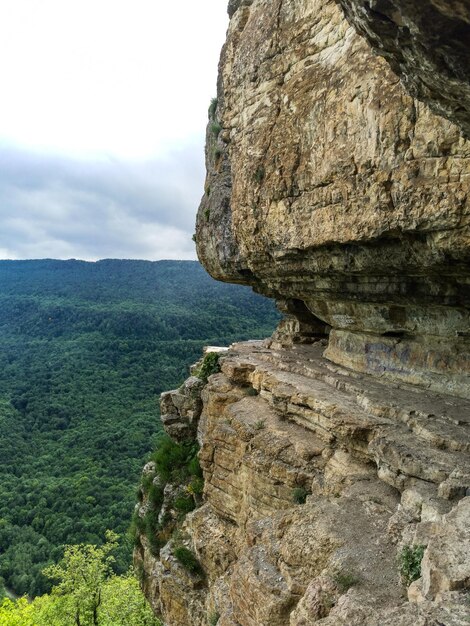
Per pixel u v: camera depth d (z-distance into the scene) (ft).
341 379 51.06
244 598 30.12
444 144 28.94
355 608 21.31
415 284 39.40
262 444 47.91
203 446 60.08
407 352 47.88
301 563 28.53
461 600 17.35
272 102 48.98
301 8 44.39
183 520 67.51
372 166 34.14
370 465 39.09
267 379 56.59
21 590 151.23
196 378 84.23
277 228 47.98
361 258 39.47
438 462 31.81
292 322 77.61
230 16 63.87
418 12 17.40
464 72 18.97
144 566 74.59
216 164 69.00
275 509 44.65
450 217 29.17
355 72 35.96
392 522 28.58
